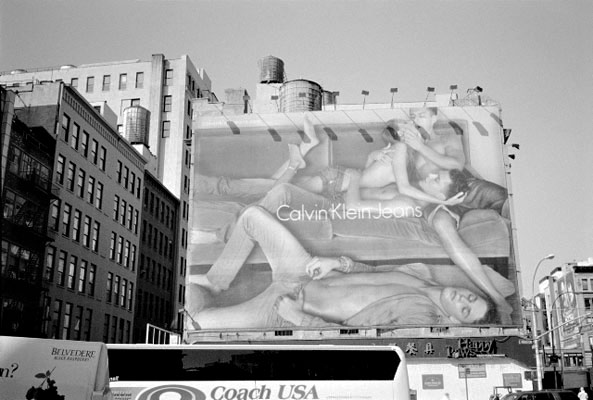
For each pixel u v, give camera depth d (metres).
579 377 81.94
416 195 53.12
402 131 54.66
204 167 55.09
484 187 53.44
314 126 55.31
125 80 102.44
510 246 52.19
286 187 54.06
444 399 40.41
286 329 50.88
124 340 68.62
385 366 27.62
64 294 55.47
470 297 50.91
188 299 52.38
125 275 69.88
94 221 62.44
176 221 90.56
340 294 51.22
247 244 53.16
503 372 49.41
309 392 27.05
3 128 46.62
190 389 26.61
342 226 52.78
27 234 48.84
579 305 109.94
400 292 50.94
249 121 55.84
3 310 45.81
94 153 63.31
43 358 16.09
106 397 16.81
